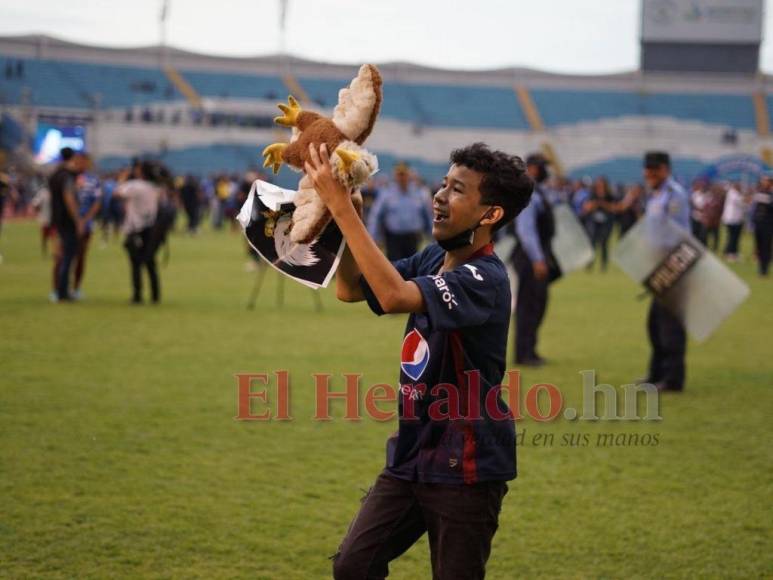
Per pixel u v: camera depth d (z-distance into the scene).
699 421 8.23
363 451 7.06
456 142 62.88
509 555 5.20
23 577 4.70
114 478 6.27
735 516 5.84
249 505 5.84
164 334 12.07
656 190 9.26
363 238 3.04
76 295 15.23
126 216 14.91
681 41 66.62
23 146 50.75
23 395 8.47
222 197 40.00
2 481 6.12
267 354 10.85
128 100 61.91
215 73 65.50
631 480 6.54
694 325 9.16
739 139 62.50
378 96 3.10
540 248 10.51
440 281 3.16
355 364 10.36
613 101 66.19
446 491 3.30
